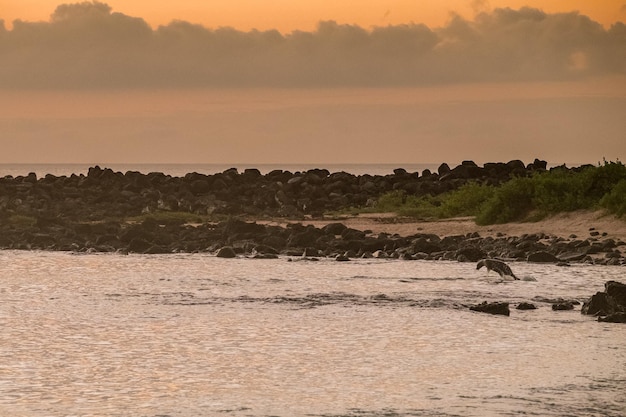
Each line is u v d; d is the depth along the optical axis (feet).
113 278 251.19
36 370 142.92
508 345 161.17
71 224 370.32
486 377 138.82
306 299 212.84
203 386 133.69
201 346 160.35
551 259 279.08
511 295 217.77
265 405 124.36
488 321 184.14
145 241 326.03
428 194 457.68
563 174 370.73
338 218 409.49
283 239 324.19
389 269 267.39
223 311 196.65
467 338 167.22
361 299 212.43
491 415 119.85
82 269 271.28
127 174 502.38
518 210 352.28
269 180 512.22
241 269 269.85
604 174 347.15
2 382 135.74
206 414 120.16
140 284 239.50
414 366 145.79
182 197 451.12
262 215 425.69
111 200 448.24
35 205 428.56
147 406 123.75
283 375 140.05
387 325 179.83
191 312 195.52
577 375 139.85
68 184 492.95
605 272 255.91
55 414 120.16
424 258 294.66
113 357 151.84
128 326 179.32
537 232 328.29
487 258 288.30
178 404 124.67
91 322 183.52
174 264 282.77
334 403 125.18
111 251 322.75
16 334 171.01
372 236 342.03
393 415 119.96
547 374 140.56
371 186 483.92
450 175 509.35
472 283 238.07
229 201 461.78
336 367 145.07
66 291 227.40
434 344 161.99
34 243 339.16
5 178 501.97
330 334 171.01
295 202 452.76
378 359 150.51
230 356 152.66
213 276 254.68
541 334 170.81
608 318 183.73
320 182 486.79
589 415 119.75
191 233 349.82
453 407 123.24
